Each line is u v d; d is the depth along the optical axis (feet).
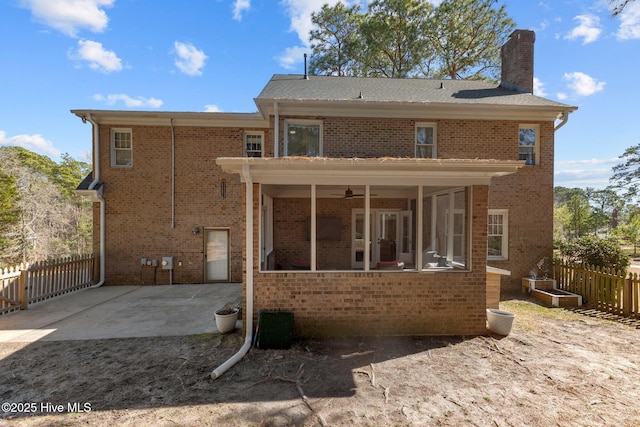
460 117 33.30
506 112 33.09
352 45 62.64
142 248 35.81
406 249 31.42
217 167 36.52
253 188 18.70
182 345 17.83
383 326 19.15
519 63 37.40
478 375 14.49
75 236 91.50
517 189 33.60
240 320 21.99
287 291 18.71
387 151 32.73
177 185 36.17
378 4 59.26
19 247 71.36
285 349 17.22
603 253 30.35
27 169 85.20
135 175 35.81
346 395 12.77
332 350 17.13
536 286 31.07
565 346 17.98
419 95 35.06
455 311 19.48
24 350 17.11
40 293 27.78
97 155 35.19
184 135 36.29
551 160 33.88
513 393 12.96
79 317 23.27
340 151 32.37
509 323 19.43
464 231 20.45
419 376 14.37
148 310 25.21
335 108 32.19
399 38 59.06
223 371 14.53
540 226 33.68
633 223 81.51
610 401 12.41
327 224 31.45
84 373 14.51
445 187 22.36
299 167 17.34
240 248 36.76
